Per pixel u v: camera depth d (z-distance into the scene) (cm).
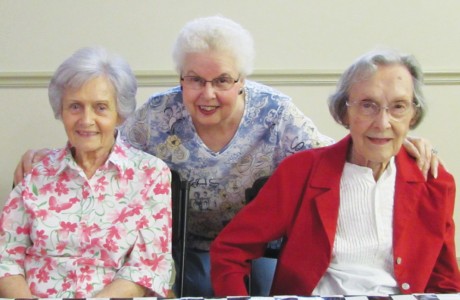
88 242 132
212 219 182
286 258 137
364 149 129
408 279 130
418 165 137
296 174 139
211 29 145
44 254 133
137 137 173
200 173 171
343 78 132
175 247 158
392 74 124
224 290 133
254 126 166
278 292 139
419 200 134
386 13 237
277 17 234
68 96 130
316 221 135
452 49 243
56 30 229
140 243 135
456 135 251
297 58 239
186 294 165
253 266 172
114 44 232
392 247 131
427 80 244
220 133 164
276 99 166
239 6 232
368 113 126
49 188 135
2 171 241
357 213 133
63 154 138
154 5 229
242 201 177
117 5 228
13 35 228
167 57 235
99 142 134
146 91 238
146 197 137
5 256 133
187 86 151
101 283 132
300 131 167
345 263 133
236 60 147
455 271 135
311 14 234
